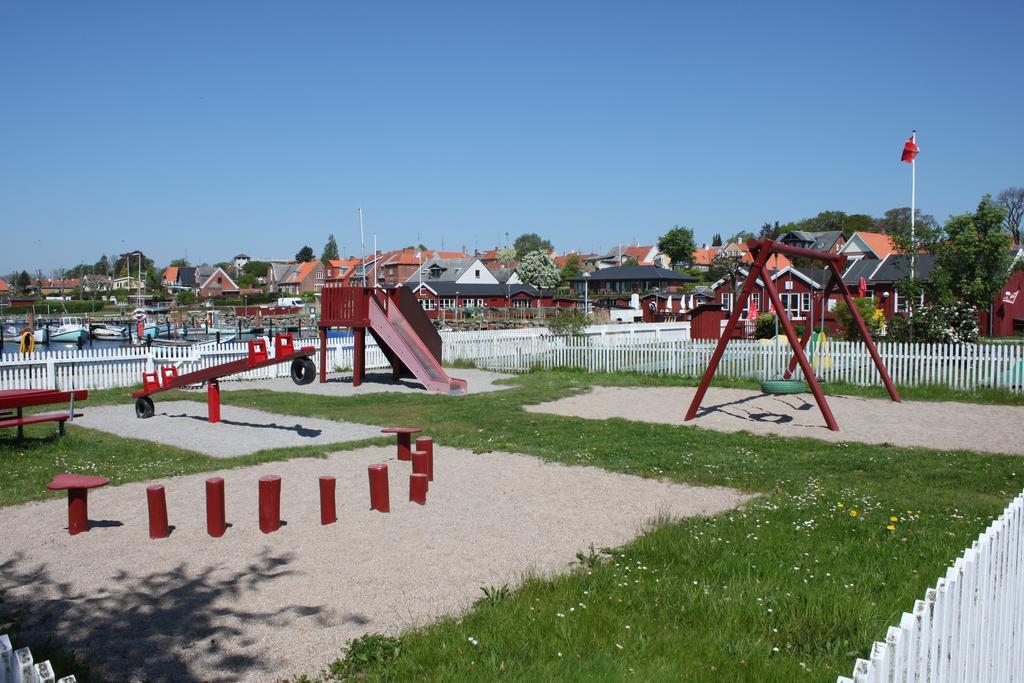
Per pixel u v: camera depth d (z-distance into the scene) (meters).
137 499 9.51
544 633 5.41
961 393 19.44
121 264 189.00
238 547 7.61
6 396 12.77
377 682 4.78
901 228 32.62
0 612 6.00
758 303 47.06
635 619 5.66
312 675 4.95
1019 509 5.01
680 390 21.30
